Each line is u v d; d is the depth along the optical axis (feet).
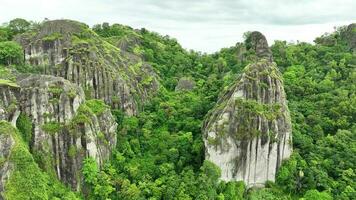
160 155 374.63
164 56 618.85
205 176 339.98
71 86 345.92
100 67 434.30
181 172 354.74
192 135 391.86
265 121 359.66
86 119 339.57
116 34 611.47
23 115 323.98
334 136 412.57
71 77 427.74
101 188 326.65
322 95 481.87
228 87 398.62
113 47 496.23
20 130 319.68
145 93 474.90
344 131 415.64
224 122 358.84
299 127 420.77
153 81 495.82
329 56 606.14
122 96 435.53
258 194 354.95
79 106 345.51
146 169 360.69
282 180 368.89
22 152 293.23
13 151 291.58
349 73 538.88
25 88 328.70
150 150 389.60
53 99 330.95
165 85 541.75
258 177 364.79
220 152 355.77
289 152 378.32
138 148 389.60
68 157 327.88
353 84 511.40
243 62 597.11
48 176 314.35
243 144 355.97
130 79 464.24
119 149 385.09
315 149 398.83
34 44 451.94
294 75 549.13
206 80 547.90
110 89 431.84
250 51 608.19
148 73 516.73
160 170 353.51
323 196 349.41
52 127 327.06
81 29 467.93
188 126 404.36
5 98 315.99
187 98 469.98
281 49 643.04
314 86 508.12
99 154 350.23
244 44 631.15
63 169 326.44
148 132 405.18
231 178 358.64
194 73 587.68
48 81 336.29
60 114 332.60
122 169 361.10
